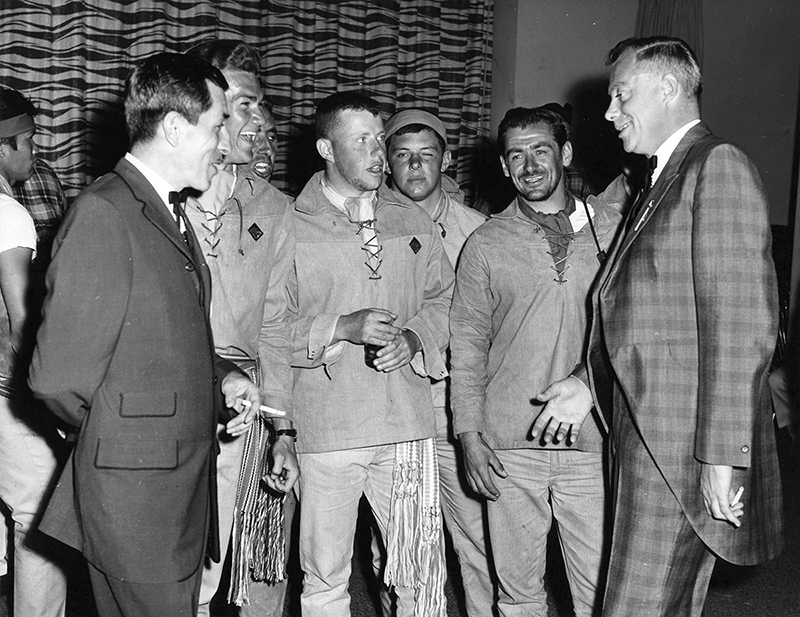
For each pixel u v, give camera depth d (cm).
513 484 248
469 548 279
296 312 248
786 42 642
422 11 570
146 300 175
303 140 534
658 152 202
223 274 226
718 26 636
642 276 192
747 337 178
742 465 178
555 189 248
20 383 242
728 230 180
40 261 311
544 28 597
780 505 197
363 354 243
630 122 203
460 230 291
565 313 243
